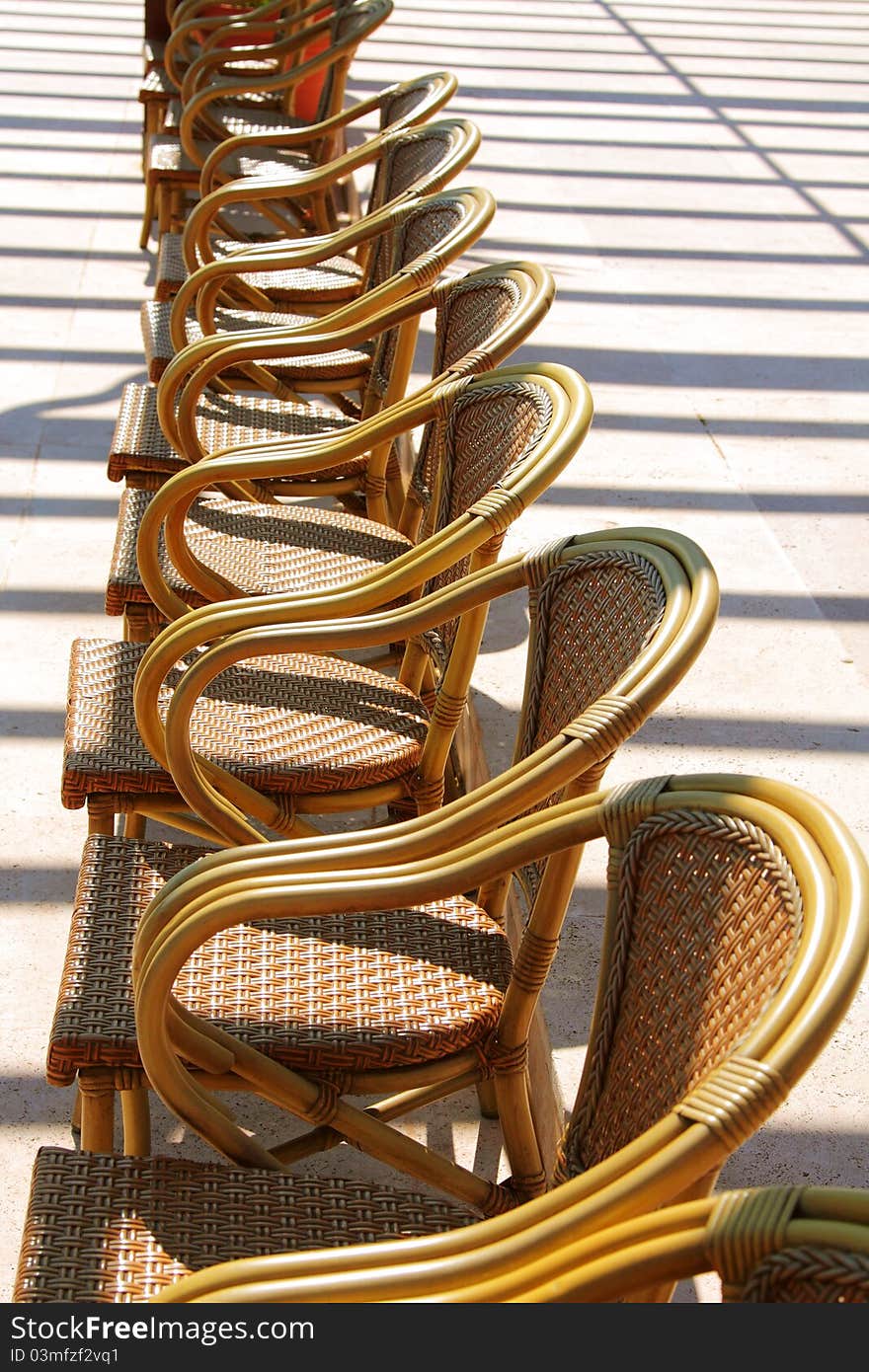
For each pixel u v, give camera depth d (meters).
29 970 2.20
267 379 2.95
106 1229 1.23
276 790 1.83
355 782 1.86
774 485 3.42
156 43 5.29
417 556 1.71
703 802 1.11
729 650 2.73
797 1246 0.78
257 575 2.25
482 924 1.64
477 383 1.95
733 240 5.05
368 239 2.75
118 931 1.54
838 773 2.39
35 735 2.71
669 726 2.49
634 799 1.17
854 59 7.72
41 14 7.65
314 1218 1.28
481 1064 1.50
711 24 8.25
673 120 6.39
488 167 5.56
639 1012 1.15
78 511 3.46
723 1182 1.66
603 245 4.89
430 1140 1.97
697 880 1.09
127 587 2.21
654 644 1.30
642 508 3.25
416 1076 1.46
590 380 3.89
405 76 6.60
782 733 2.49
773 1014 0.90
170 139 4.59
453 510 1.98
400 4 7.99
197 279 2.81
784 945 0.96
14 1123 1.95
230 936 1.56
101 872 1.63
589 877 2.18
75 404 3.95
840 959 0.90
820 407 3.87
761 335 4.30
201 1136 1.37
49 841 2.47
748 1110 0.87
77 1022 1.41
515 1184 1.52
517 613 2.94
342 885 1.25
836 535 3.21
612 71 7.10
